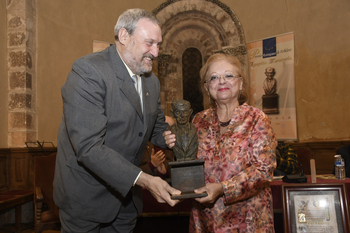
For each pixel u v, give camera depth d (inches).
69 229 62.4
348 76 240.1
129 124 63.2
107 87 60.7
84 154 55.5
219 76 63.5
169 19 316.2
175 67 332.8
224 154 59.8
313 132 254.2
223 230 58.2
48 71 235.8
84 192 61.9
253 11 291.9
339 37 245.9
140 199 73.2
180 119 61.9
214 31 316.8
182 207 104.7
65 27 253.8
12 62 213.6
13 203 159.6
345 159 119.4
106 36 284.8
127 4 302.7
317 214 73.9
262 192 61.1
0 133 205.5
